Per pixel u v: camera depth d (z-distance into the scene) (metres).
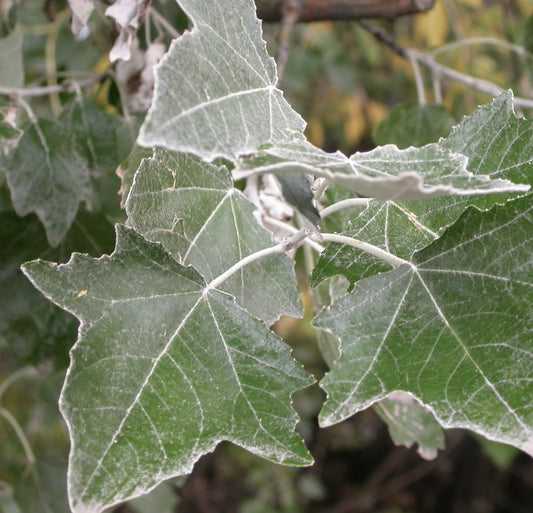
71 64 0.55
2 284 0.37
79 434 0.23
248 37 0.26
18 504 0.45
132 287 0.25
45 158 0.36
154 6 0.37
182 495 1.07
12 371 0.55
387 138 0.44
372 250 0.26
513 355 0.25
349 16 0.43
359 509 1.12
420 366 0.25
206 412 0.25
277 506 1.03
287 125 0.26
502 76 0.65
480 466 1.12
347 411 0.24
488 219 0.26
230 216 0.29
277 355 0.25
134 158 0.30
